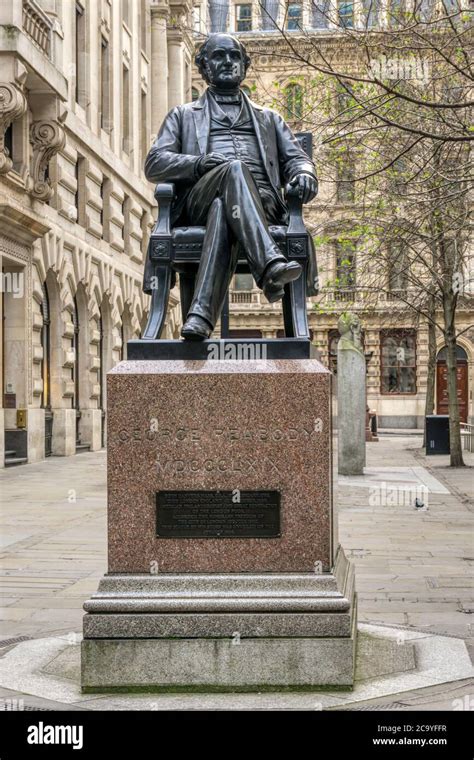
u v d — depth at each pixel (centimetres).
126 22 3638
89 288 3025
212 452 514
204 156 575
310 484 514
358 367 2041
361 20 1478
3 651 598
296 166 603
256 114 617
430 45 1097
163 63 4097
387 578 858
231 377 515
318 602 500
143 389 516
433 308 2769
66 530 1204
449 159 1411
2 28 2172
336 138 1147
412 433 4697
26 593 800
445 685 510
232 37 618
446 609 724
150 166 590
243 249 550
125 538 516
